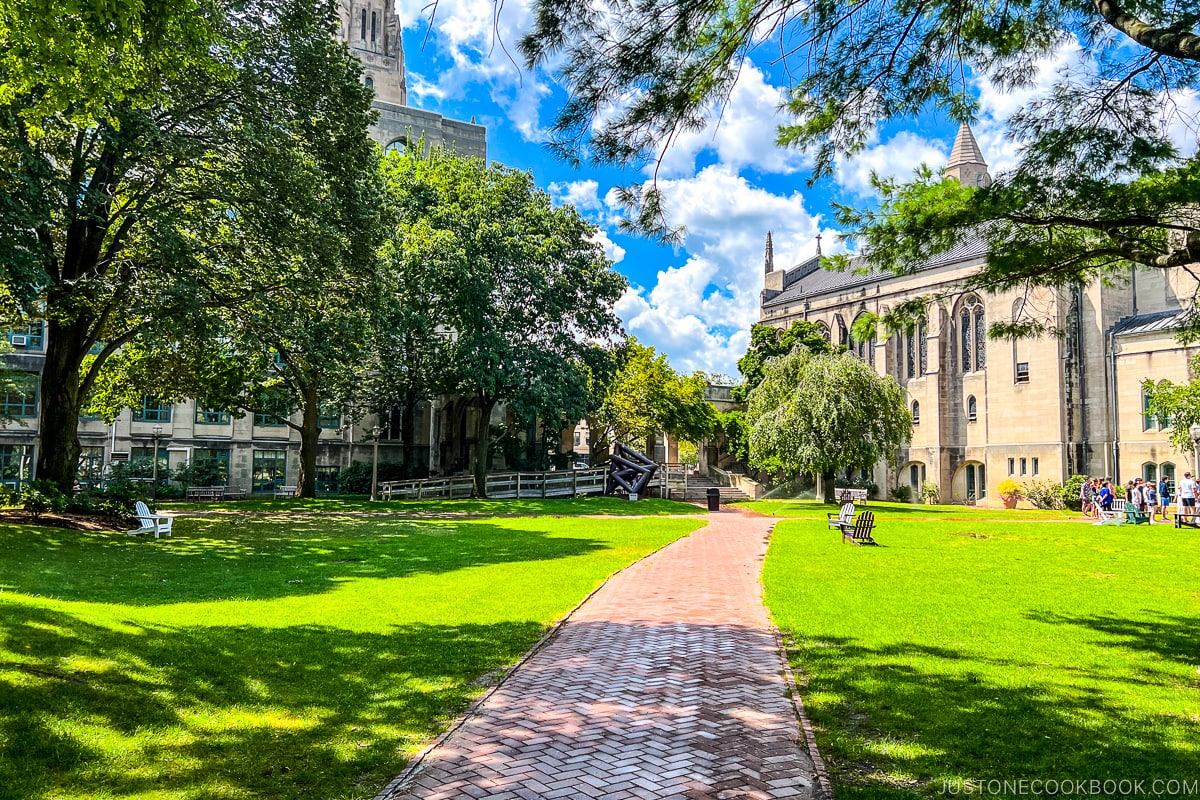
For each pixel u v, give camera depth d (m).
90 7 8.44
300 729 6.44
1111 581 14.95
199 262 20.70
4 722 5.93
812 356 46.34
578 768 5.71
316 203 20.88
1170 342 42.84
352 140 23.06
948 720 6.66
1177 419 31.72
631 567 17.25
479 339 37.62
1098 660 8.77
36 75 9.53
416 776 5.55
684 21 7.12
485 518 31.22
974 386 54.25
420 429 54.41
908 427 41.75
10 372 39.31
